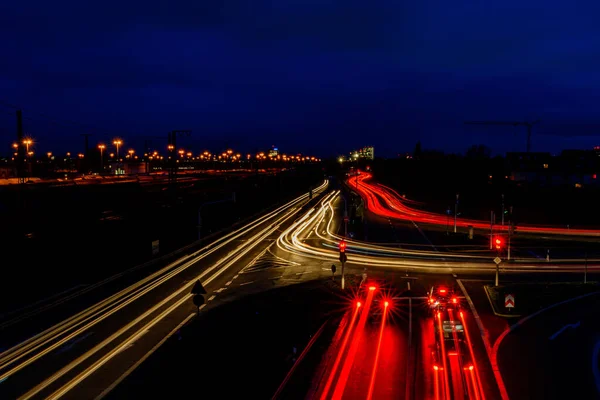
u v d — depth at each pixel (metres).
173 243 55.16
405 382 19.92
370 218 80.56
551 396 19.25
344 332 26.36
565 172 115.12
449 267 44.28
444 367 21.58
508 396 19.22
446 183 131.25
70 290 35.22
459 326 25.95
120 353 23.05
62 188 52.47
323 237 62.12
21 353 23.19
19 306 30.97
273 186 121.81
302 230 68.12
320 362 22.02
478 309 31.33
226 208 82.06
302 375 20.48
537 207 85.19
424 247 54.78
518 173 118.25
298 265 45.09
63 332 26.19
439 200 104.00
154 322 27.91
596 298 33.75
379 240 59.56
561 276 40.84
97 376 20.39
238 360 22.14
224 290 35.66
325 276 40.34
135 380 19.92
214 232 65.19
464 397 18.56
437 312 30.16
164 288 36.28
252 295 34.12
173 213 63.06
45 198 48.28
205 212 73.56
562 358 23.17
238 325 27.41
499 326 28.03
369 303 32.25
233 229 69.81
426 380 20.17
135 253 47.72
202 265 45.06
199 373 20.61
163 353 23.00
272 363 21.80
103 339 25.05
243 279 39.38
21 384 19.70
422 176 151.62
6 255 36.66
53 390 19.09
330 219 79.06
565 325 28.12
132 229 51.66
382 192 127.00
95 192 57.25
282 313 29.83
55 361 22.14
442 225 72.06
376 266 44.66
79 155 183.75
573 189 94.69
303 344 24.36
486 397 19.11
